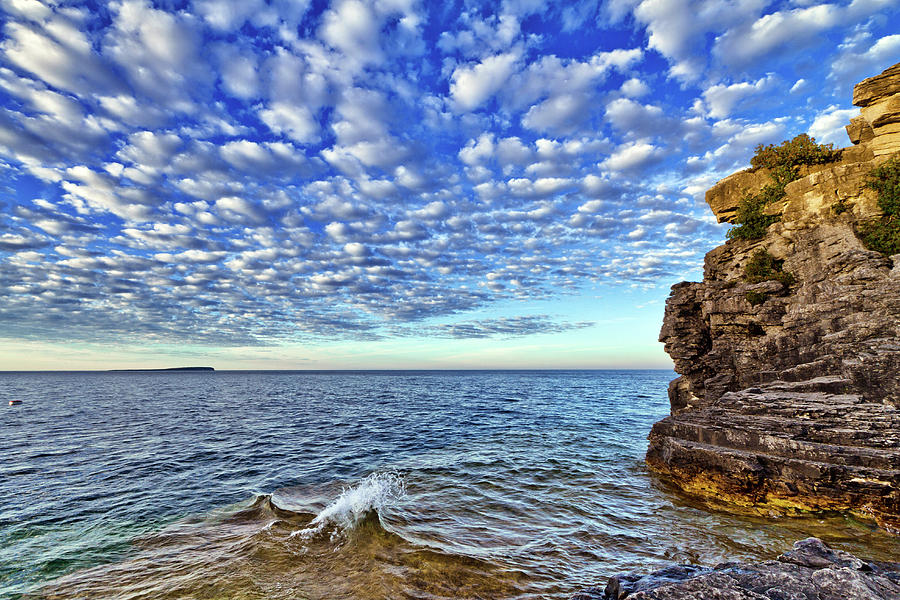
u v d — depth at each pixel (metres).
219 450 23.69
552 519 13.34
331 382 130.50
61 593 8.79
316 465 20.16
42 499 15.19
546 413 42.03
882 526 11.82
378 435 28.78
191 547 11.12
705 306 23.33
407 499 15.06
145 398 62.97
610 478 17.95
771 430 14.98
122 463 20.59
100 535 12.00
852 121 23.20
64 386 102.44
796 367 17.19
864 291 15.74
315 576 9.40
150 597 8.55
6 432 30.06
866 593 5.84
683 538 11.77
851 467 12.68
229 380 151.12
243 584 9.03
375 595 8.59
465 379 159.00
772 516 13.39
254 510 14.04
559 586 9.05
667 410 44.69
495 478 17.86
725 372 21.33
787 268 21.25
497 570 9.79
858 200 19.77
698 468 16.12
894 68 20.98
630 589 7.12
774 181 23.83
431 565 9.97
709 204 27.50
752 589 6.34
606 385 103.50
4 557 10.60
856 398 14.39
